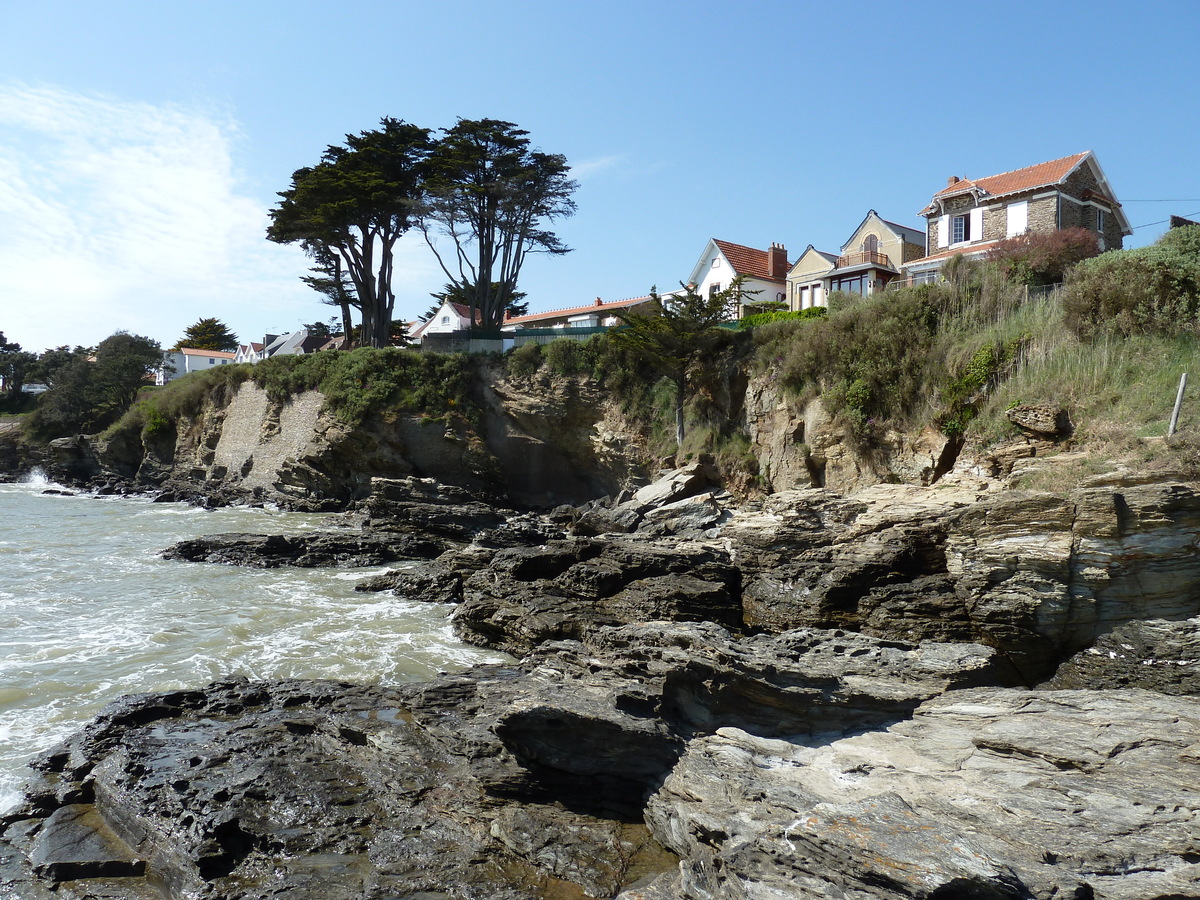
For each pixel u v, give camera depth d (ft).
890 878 20.86
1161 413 54.85
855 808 24.31
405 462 146.92
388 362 155.53
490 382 151.33
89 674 49.57
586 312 200.85
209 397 189.57
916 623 52.26
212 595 74.49
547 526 94.38
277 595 75.66
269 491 159.94
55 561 90.07
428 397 150.41
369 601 74.54
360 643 59.06
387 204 164.55
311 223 163.84
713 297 114.93
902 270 136.98
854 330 92.38
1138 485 47.14
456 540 106.22
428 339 162.91
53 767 36.91
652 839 30.12
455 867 28.81
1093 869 23.27
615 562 68.64
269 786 33.68
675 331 114.62
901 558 56.90
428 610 71.41
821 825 23.24
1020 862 23.27
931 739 34.04
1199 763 29.37
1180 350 59.93
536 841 29.63
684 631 42.86
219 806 31.91
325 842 30.37
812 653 44.96
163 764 35.37
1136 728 32.40
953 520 53.83
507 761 34.01
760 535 65.77
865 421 86.33
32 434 237.86
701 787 29.43
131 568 86.74
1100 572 45.32
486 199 167.53
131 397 239.30
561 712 31.86
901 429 82.99
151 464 196.65
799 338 100.94
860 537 60.49
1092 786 28.22
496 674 45.50
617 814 31.83
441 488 121.29
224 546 93.91
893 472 82.58
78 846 30.71
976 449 67.10
